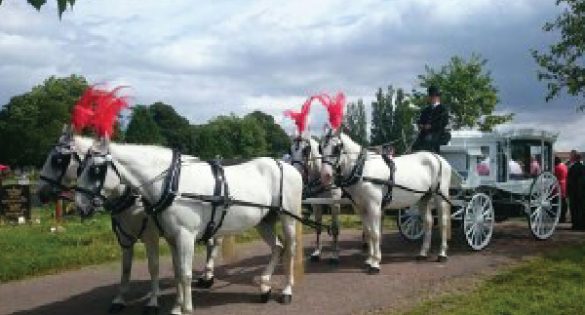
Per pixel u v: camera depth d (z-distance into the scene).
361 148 11.36
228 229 8.54
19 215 20.95
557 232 16.81
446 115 13.90
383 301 9.20
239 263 12.62
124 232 8.65
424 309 8.54
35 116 77.38
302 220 9.58
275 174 9.16
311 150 12.39
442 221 12.44
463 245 14.30
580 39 16.53
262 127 113.44
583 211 17.23
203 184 8.16
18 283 11.22
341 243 15.30
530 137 15.52
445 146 14.09
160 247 14.32
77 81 84.19
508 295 9.24
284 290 9.20
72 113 7.78
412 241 15.02
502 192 14.54
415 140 14.10
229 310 8.74
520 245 14.25
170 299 9.55
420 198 12.21
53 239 15.73
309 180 12.22
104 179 7.62
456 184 13.60
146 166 7.83
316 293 9.71
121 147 7.84
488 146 14.81
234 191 8.50
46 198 7.68
